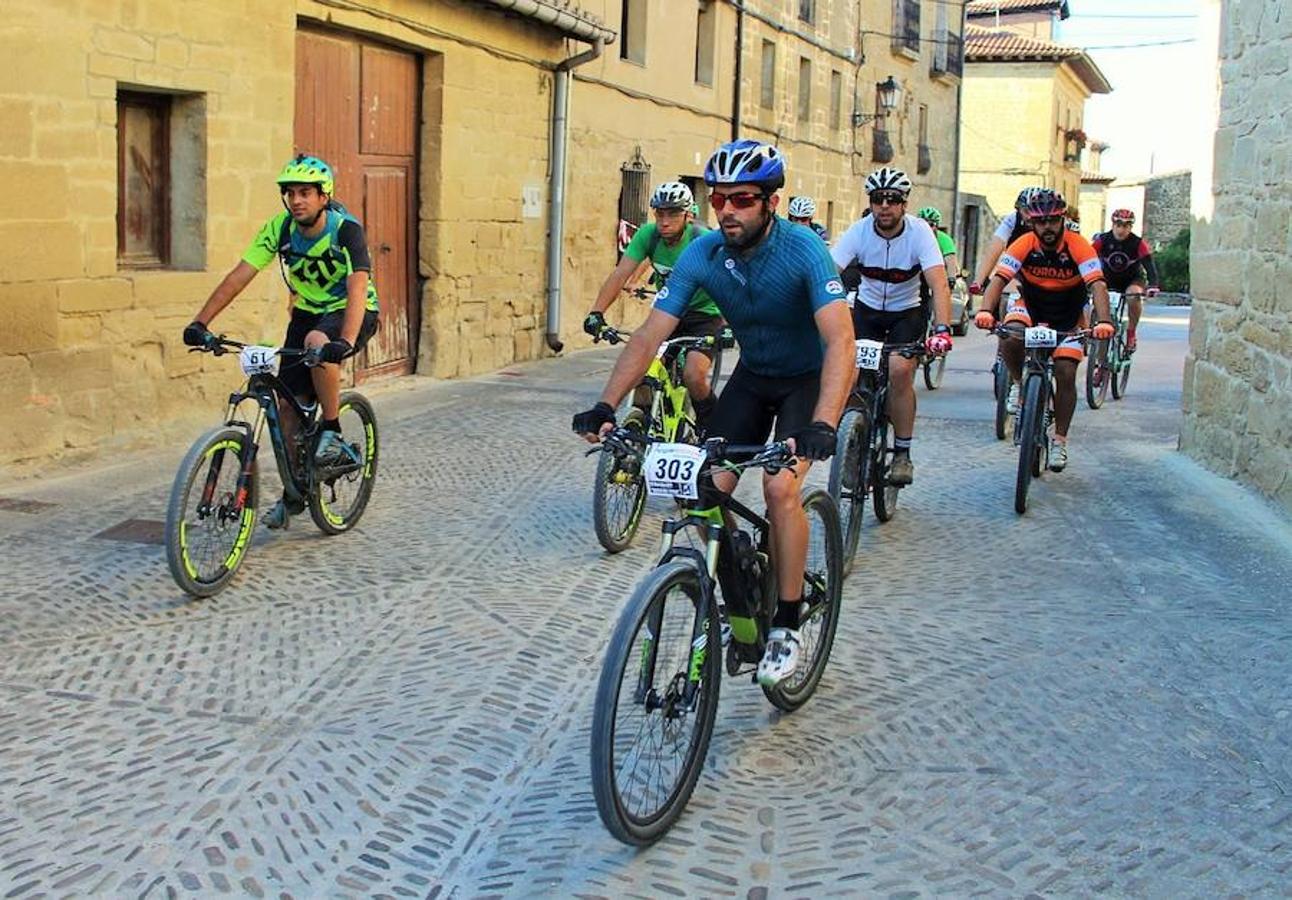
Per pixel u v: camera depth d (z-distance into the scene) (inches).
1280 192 291.3
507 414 408.5
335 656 184.7
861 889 125.1
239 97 354.6
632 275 281.6
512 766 151.1
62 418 301.9
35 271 290.8
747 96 813.2
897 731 163.5
